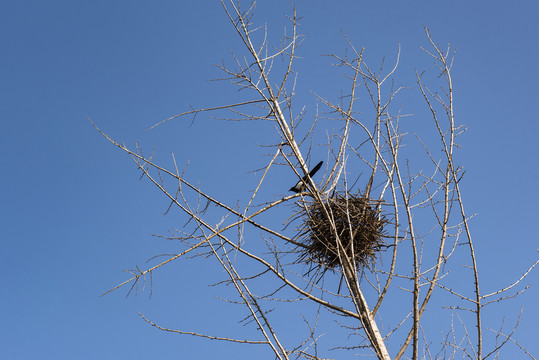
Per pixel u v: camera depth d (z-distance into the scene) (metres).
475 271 6.58
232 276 6.43
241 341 6.46
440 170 7.14
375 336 6.79
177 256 6.98
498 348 6.41
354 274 7.00
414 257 6.71
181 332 6.71
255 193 7.25
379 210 8.77
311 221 8.52
